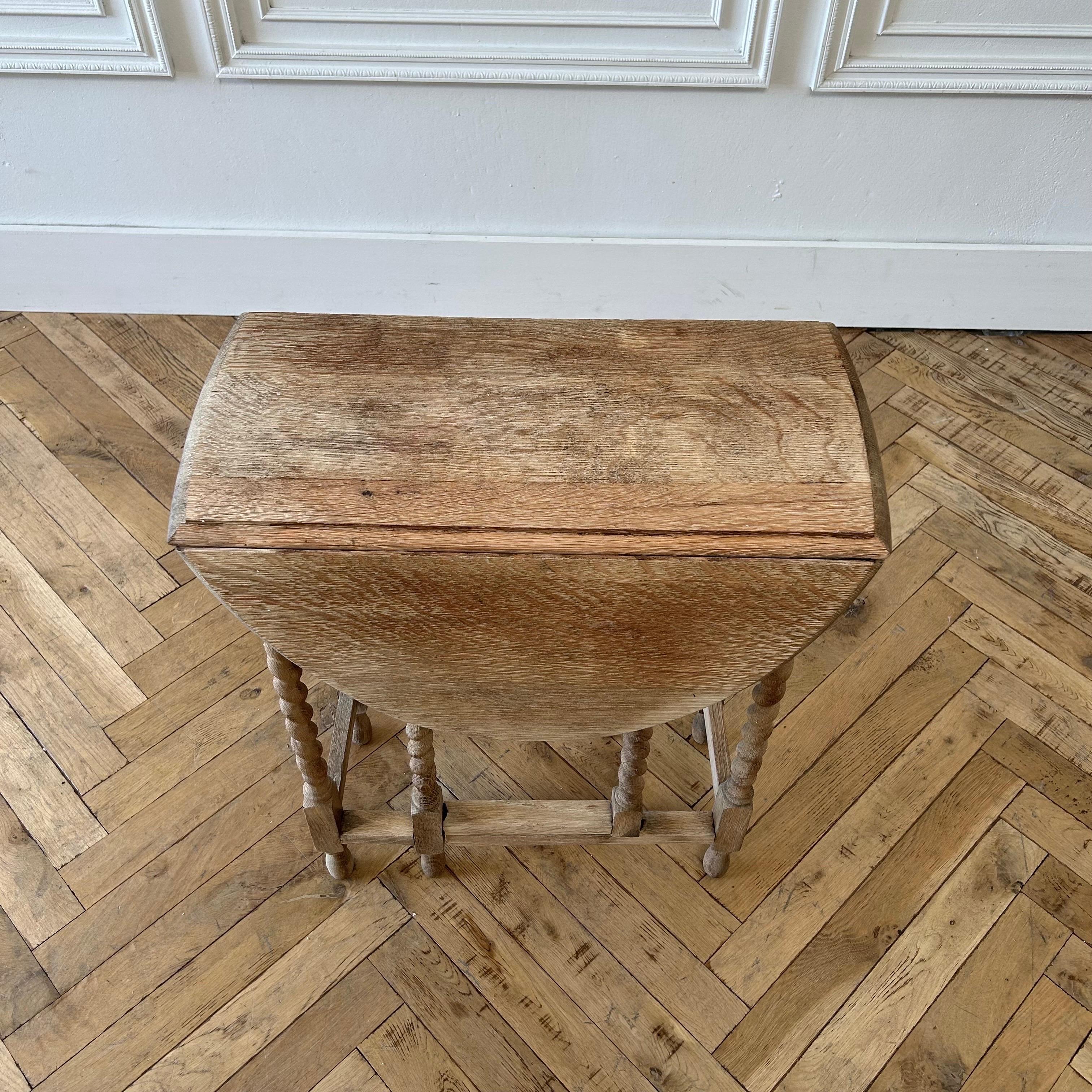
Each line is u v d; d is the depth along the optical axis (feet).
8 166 7.35
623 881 5.24
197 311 8.38
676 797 5.58
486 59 6.63
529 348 3.76
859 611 6.41
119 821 5.36
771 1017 4.76
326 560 3.35
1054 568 6.70
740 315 8.43
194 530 3.34
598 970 4.91
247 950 4.93
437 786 4.70
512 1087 4.54
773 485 3.39
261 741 5.72
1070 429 7.68
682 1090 4.54
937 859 5.31
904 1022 4.74
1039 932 5.03
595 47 6.66
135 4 6.29
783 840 5.39
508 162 7.33
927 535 6.88
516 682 3.89
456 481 3.38
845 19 6.40
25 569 6.49
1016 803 5.53
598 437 3.48
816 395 3.61
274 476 3.38
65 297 8.24
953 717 5.89
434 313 8.41
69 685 5.92
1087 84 6.81
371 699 4.02
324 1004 4.77
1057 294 8.23
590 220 7.77
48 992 4.76
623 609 3.52
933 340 8.45
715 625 3.60
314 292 8.25
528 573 3.38
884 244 7.90
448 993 4.82
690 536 3.33
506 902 5.14
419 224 7.80
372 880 5.21
